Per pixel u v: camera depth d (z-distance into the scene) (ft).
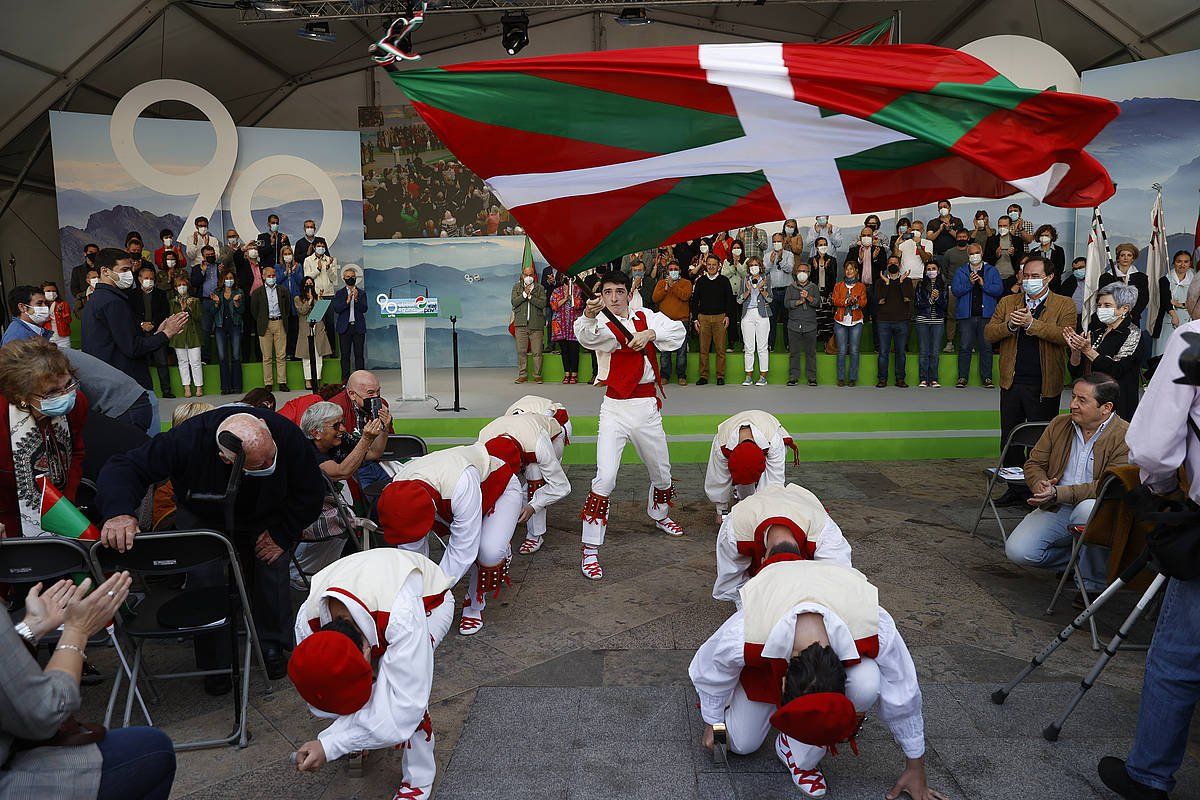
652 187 11.05
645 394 16.89
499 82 10.14
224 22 38.86
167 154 38.40
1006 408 20.90
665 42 50.14
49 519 10.16
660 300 35.58
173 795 9.60
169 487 15.39
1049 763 9.77
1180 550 8.07
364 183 47.06
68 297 37.24
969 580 15.83
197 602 11.41
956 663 12.40
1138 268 32.40
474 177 46.68
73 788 6.39
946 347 36.73
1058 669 12.16
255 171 40.29
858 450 26.30
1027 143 9.80
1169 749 8.55
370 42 46.50
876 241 36.86
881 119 9.89
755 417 16.05
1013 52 34.60
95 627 6.83
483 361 47.03
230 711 11.61
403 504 11.83
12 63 35.29
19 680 5.89
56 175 36.91
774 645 8.14
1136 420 8.36
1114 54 38.19
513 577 16.43
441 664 12.72
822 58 9.98
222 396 36.04
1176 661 8.45
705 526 19.52
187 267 38.19
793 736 7.39
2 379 10.98
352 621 8.14
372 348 47.01
